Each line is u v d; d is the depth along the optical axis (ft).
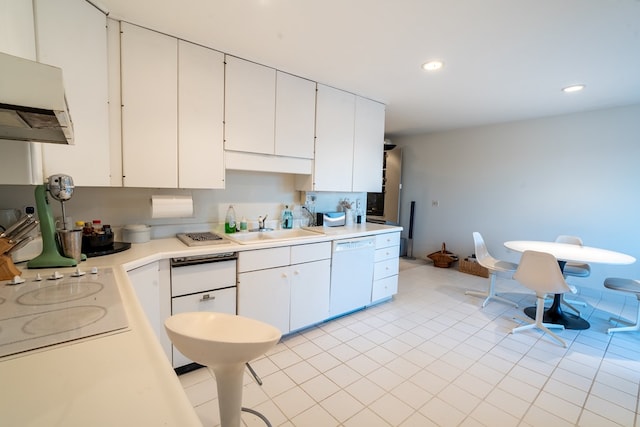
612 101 10.48
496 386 6.39
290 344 7.95
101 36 5.57
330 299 9.07
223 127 7.35
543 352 7.79
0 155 4.17
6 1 3.88
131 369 2.18
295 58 7.55
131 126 6.14
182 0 5.27
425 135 17.31
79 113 5.24
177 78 6.61
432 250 17.31
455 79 8.72
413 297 11.76
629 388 6.39
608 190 11.49
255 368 6.82
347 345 7.96
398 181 18.33
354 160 10.44
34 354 2.33
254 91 7.79
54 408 1.75
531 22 5.71
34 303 3.29
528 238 13.57
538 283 8.33
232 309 6.99
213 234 7.89
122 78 5.97
